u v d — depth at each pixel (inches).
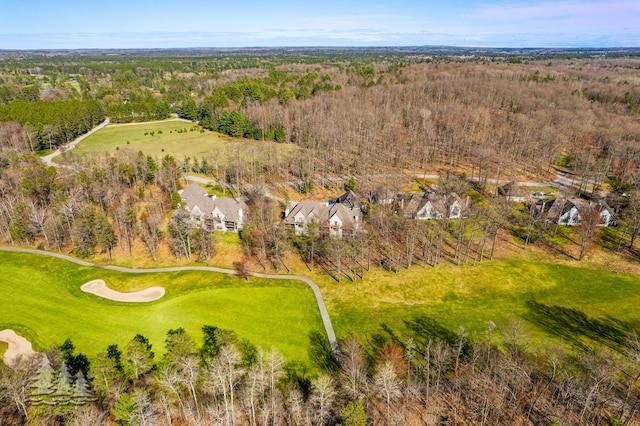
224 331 2529.5
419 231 3860.7
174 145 7012.8
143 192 4751.5
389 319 2736.2
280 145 7007.9
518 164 5856.3
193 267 3452.3
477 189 5022.1
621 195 4586.6
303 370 2316.7
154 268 3449.8
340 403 2006.6
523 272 3267.7
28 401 2048.5
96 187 4333.2
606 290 3031.5
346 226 3804.1
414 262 3444.9
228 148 6653.5
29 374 2124.8
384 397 2059.5
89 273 3353.8
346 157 6166.3
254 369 2119.8
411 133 6638.8
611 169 5546.3
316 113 7337.6
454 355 2349.9
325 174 5570.9
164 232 3973.9
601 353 2333.9
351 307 2878.9
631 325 2640.3
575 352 2368.4
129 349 2190.0
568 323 2664.9
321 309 2864.2
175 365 2186.3
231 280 3248.0
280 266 3430.1
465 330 2588.6
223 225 4069.9
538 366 2251.5
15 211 3764.8
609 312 2775.6
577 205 4069.9
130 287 3164.4
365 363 2292.1
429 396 2080.5
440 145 6486.2
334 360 2388.0
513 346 2342.5
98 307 2906.0
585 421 1904.5
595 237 3789.4
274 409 1936.5
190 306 2913.4
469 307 2851.9
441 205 4217.5
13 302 2945.4
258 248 3631.9
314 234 3683.6
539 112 6963.6
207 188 5137.8
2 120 6604.3
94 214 3700.8
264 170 5753.0
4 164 5187.0
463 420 1957.4
